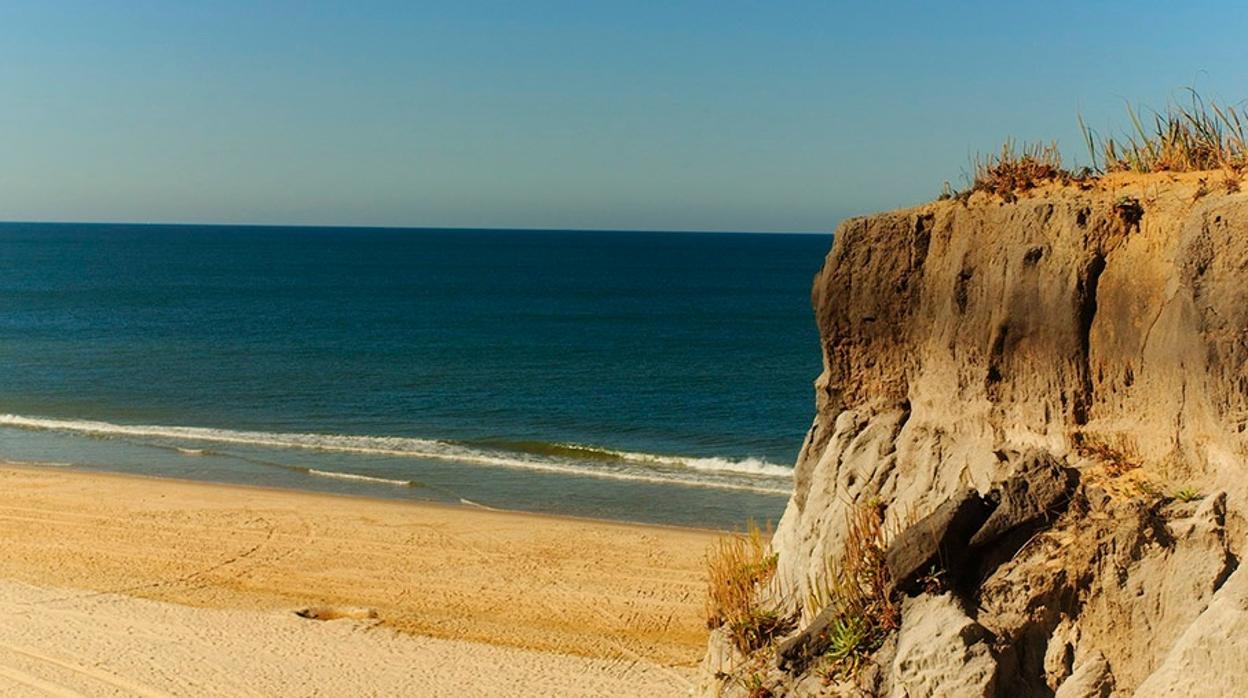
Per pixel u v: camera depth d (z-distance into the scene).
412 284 120.00
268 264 154.25
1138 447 5.06
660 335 71.06
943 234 6.14
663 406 40.84
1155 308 5.05
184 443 32.25
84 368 50.59
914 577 5.23
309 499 24.02
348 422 36.97
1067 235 5.41
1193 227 4.71
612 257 184.50
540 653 14.63
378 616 16.30
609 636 15.43
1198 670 4.18
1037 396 5.48
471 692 13.21
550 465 29.11
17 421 35.75
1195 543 4.58
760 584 6.93
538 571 18.56
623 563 19.03
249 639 14.87
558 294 108.12
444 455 30.39
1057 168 6.10
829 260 6.64
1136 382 5.12
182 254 178.75
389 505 23.55
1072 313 5.31
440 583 17.92
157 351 58.38
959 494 5.27
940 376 6.03
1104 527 4.82
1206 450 4.75
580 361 56.34
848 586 5.58
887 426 6.30
